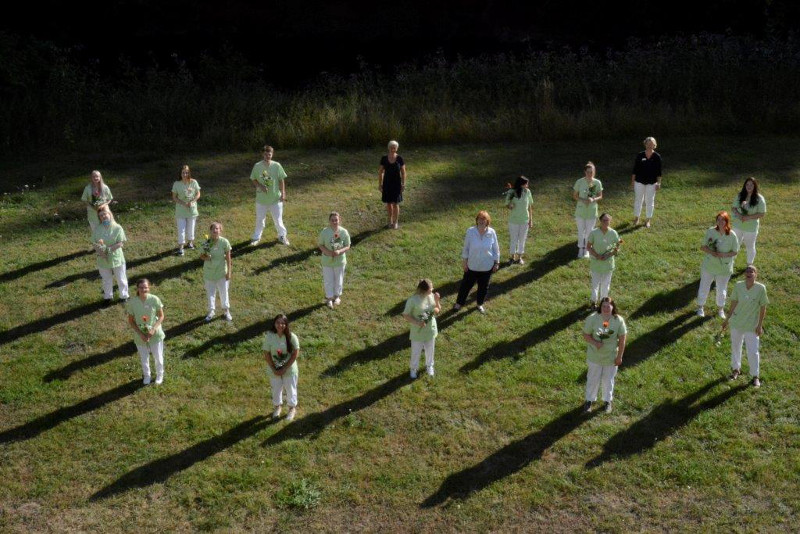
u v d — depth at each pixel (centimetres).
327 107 2239
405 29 3241
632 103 2281
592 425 1061
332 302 1336
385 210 1730
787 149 2058
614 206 1725
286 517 924
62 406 1088
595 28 3153
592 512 933
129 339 1242
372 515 930
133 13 3031
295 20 3209
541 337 1249
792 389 1119
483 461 1005
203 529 906
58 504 935
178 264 1477
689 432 1048
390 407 1098
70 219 1678
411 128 2192
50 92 2255
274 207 1520
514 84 2377
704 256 1352
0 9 2755
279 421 1070
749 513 928
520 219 1451
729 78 2319
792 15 2670
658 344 1226
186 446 1024
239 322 1290
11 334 1244
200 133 2214
